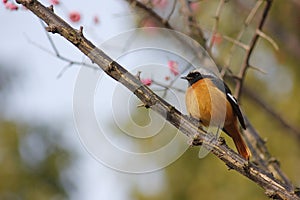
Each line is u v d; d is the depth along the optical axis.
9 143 16.66
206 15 14.71
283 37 17.03
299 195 6.39
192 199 16.69
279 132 16.39
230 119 8.88
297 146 16.22
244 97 16.39
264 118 16.48
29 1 6.51
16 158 16.52
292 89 17.00
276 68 17.02
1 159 16.52
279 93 17.03
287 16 17.03
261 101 15.77
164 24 10.99
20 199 16.16
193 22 11.43
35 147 16.77
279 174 9.89
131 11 11.00
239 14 15.48
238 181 16.14
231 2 15.30
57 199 16.25
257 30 10.51
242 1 15.56
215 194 16.34
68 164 16.62
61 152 16.69
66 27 6.48
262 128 16.44
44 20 6.54
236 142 9.10
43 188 16.34
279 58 16.31
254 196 15.89
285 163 16.19
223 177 16.36
